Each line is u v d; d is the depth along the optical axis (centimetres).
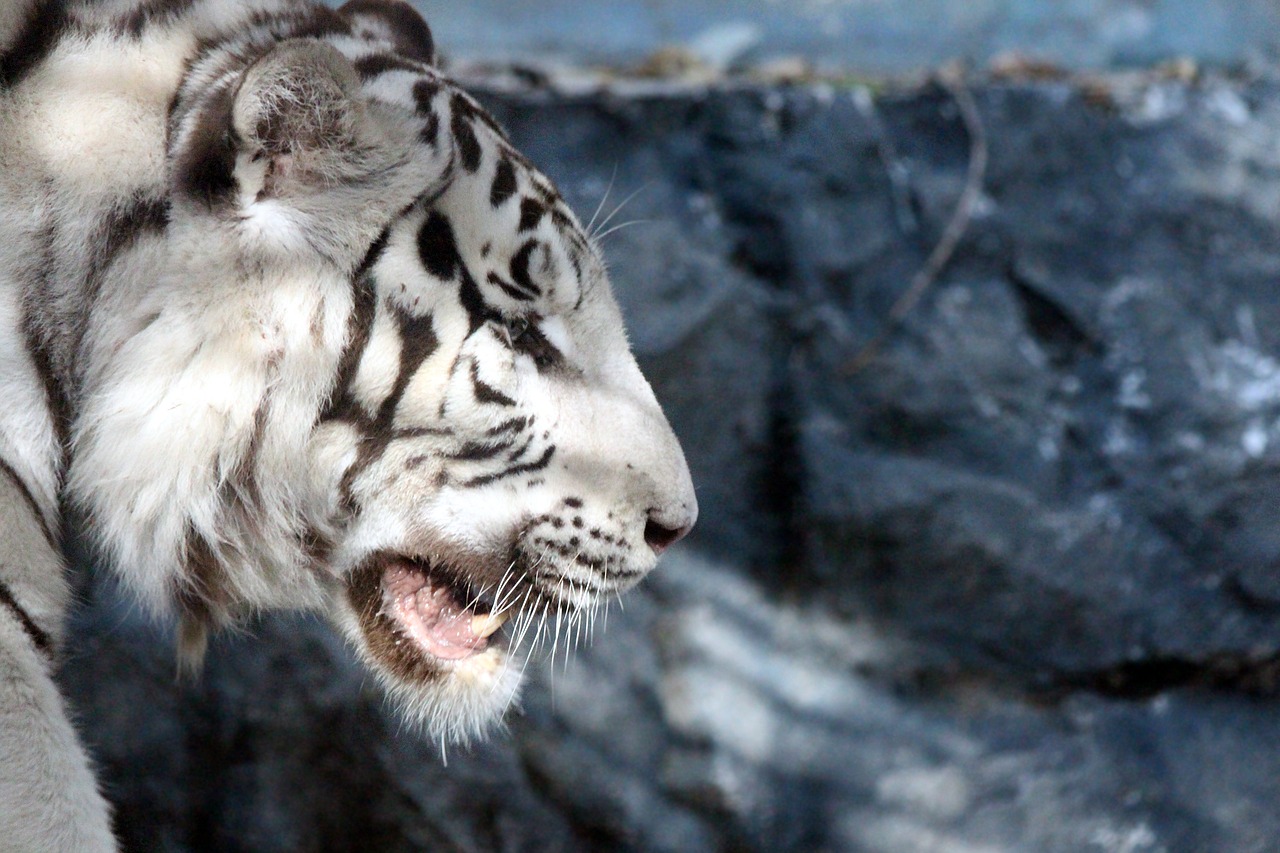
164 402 750
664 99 1484
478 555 809
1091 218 1566
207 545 812
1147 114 1616
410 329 760
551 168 1430
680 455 851
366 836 1270
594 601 841
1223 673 1503
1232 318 1559
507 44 1714
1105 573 1479
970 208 1530
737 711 1424
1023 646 1477
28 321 741
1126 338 1537
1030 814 1427
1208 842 1421
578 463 809
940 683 1482
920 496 1455
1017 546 1465
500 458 796
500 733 1297
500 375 782
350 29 826
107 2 752
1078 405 1520
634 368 845
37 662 732
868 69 1728
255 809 1238
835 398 1484
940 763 1446
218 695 1220
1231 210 1588
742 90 1515
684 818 1392
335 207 734
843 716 1455
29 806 680
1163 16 1897
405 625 845
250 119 700
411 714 873
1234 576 1495
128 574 811
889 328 1498
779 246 1485
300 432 768
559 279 794
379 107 739
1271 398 1530
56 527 774
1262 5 1919
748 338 1465
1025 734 1466
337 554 820
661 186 1463
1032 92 1583
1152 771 1448
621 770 1362
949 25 1872
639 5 1847
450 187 757
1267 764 1462
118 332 743
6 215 730
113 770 1202
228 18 781
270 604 847
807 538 1467
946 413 1491
